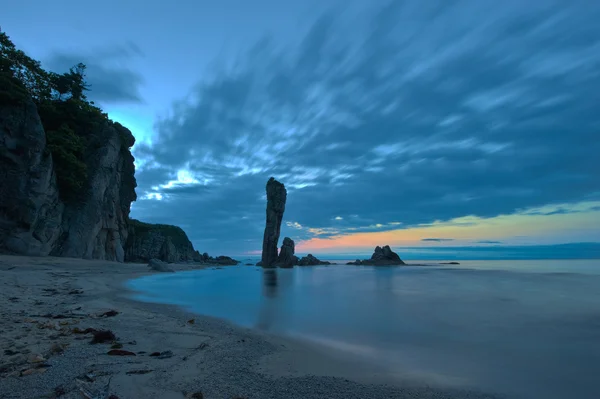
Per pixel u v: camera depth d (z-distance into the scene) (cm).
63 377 579
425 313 1622
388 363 831
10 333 852
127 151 6256
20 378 568
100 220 4906
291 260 7681
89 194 4659
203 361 750
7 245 3422
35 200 3638
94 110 5275
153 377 620
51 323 991
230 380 650
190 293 2330
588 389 675
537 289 2788
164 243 8688
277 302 1986
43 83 4716
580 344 1024
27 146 3616
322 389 636
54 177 4072
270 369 740
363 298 2195
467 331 1222
